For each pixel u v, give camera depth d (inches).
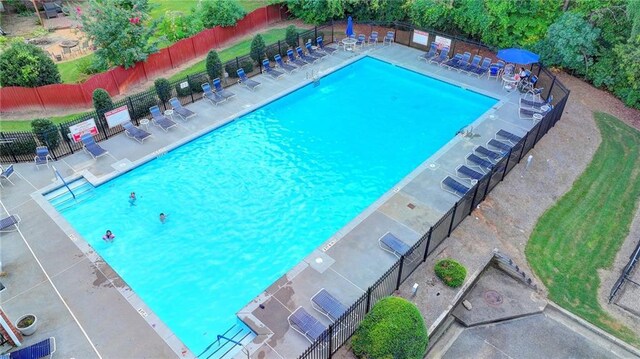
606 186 777.6
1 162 808.3
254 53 1141.1
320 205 743.7
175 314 565.0
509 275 621.0
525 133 898.1
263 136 914.7
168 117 948.0
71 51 1258.0
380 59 1220.5
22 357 474.0
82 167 801.6
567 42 1031.6
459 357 514.3
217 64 1046.4
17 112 958.4
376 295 548.7
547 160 834.8
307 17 1416.1
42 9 1560.0
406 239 653.9
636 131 935.7
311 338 502.3
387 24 1369.3
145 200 746.2
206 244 668.1
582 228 690.2
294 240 678.5
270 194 763.4
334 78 1157.1
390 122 965.8
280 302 556.4
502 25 1148.5
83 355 495.8
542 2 1083.9
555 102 992.9
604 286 597.6
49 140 813.2
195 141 892.0
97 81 987.9
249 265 636.7
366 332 463.5
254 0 1612.9
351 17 1366.9
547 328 550.0
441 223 614.5
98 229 687.7
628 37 1003.3
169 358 494.9
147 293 592.1
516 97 1032.2
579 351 523.5
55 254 627.5
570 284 600.7
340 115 992.2
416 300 560.7
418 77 1154.0
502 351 523.2
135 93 1047.0
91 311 547.2
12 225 673.0
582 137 906.7
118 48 1029.2
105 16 1026.7
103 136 885.2
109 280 589.9
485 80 1110.4
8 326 486.0
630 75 976.3
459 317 556.4
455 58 1184.8
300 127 946.7
